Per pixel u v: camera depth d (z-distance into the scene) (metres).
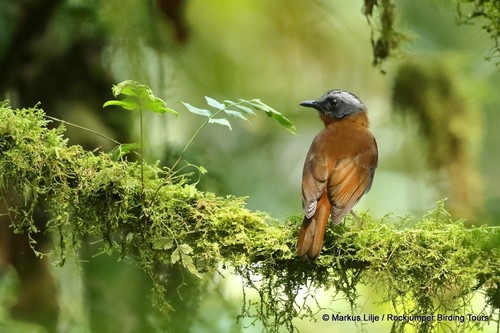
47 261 12.23
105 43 13.27
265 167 17.69
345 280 8.33
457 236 8.16
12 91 13.04
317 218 8.29
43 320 12.13
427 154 15.79
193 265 8.06
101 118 13.16
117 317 11.90
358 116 11.75
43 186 8.28
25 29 12.97
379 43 10.23
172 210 8.27
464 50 15.55
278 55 18.22
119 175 8.23
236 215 8.30
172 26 13.73
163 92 13.59
